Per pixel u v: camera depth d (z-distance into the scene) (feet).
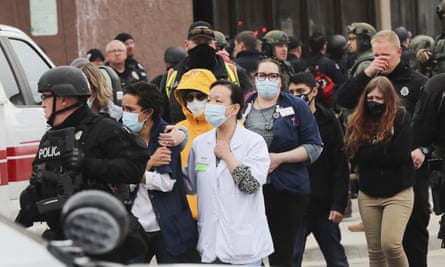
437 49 80.28
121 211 22.54
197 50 60.13
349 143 54.03
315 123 54.29
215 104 45.37
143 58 100.83
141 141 41.78
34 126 59.82
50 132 40.93
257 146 45.83
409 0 134.21
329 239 59.26
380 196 53.88
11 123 58.23
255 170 45.21
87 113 41.52
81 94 41.04
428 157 56.70
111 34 98.32
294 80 57.93
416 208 56.70
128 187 42.98
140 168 41.52
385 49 59.06
